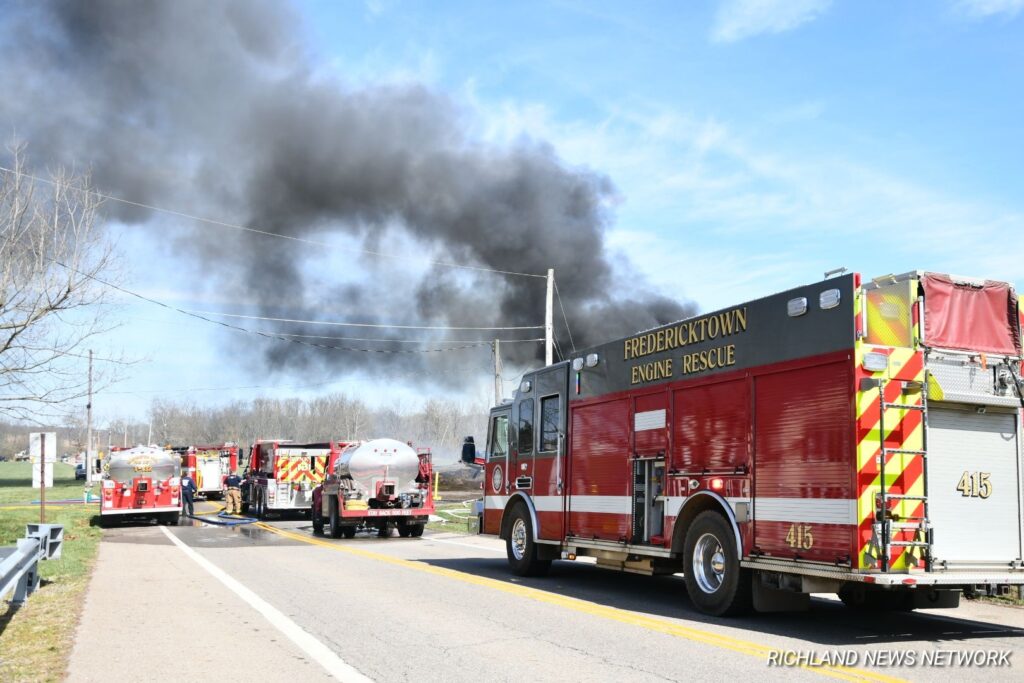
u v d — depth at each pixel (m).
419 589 10.93
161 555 15.59
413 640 7.55
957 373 7.83
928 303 7.79
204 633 7.84
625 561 10.52
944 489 7.66
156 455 25.81
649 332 10.25
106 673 6.29
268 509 27.41
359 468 20.28
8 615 8.73
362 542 19.09
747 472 8.47
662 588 11.51
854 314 7.50
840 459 7.46
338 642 7.45
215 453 42.31
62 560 13.13
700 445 9.20
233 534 21.67
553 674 6.28
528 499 12.68
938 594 8.38
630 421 10.45
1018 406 8.04
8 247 15.91
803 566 7.73
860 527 7.23
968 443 7.84
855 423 7.35
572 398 11.81
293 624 8.31
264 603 9.66
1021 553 7.93
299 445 29.00
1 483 61.28
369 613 8.99
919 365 7.65
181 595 10.26
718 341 9.09
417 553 16.20
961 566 7.59
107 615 8.79
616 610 9.34
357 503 20.23
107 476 25.41
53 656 6.83
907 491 7.43
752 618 8.80
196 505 38.34
